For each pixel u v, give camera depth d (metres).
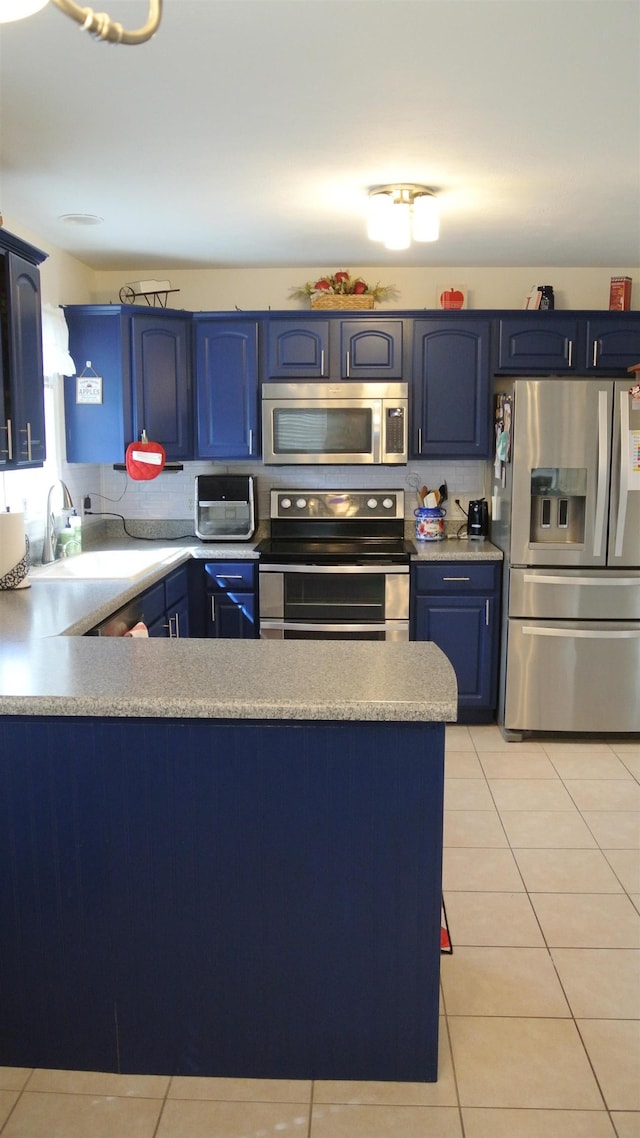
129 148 2.79
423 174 3.06
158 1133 1.85
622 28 2.00
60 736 1.90
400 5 1.89
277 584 4.43
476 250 4.30
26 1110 1.92
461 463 4.94
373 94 2.37
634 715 4.22
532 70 2.22
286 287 4.80
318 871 1.93
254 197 3.35
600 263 4.63
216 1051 2.02
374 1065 2.00
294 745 1.88
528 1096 1.95
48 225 3.78
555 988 2.33
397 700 1.80
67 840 1.95
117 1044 2.03
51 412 4.20
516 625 4.20
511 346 4.52
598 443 4.03
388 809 1.89
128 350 4.30
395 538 4.84
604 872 2.94
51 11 1.89
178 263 4.62
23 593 3.15
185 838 1.93
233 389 4.59
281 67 2.20
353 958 1.96
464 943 2.53
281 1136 1.83
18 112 2.48
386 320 4.53
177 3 1.87
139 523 4.96
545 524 4.21
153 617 3.69
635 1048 2.10
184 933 1.97
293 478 4.96
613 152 2.83
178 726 1.88
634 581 4.12
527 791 3.63
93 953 1.99
